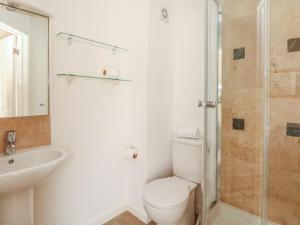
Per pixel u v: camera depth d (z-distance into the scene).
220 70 1.48
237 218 1.57
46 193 1.36
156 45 1.72
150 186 1.56
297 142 1.32
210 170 1.46
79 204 1.55
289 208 1.37
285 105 1.35
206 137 1.36
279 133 1.38
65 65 1.41
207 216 1.42
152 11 1.66
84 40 1.51
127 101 1.84
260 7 1.39
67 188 1.47
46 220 1.37
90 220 1.63
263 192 1.45
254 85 1.45
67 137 1.45
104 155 1.69
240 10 1.47
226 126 1.60
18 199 1.06
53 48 1.34
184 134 1.81
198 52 1.81
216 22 1.42
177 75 1.96
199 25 1.79
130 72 1.79
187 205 1.47
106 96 1.68
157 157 1.79
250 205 1.53
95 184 1.65
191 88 1.86
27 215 1.11
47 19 1.31
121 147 1.83
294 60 1.29
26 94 1.24
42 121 1.31
